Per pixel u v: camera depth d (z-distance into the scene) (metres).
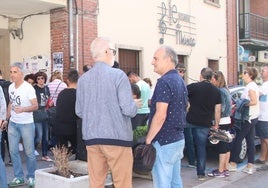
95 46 4.06
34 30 10.31
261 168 7.62
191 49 14.53
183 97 4.22
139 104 4.43
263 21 21.27
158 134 4.14
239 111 7.27
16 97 6.04
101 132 3.93
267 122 7.84
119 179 4.05
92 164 4.08
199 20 15.04
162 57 4.24
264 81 7.87
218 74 6.96
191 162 7.71
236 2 17.80
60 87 8.24
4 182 5.54
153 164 4.12
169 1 13.25
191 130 7.36
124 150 4.02
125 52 11.63
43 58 10.16
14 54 10.45
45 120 7.92
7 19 10.27
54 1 9.24
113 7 11.02
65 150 5.46
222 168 7.05
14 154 6.14
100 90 3.97
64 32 9.78
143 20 12.10
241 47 18.33
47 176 5.18
